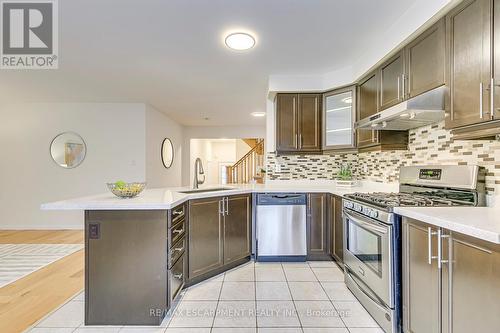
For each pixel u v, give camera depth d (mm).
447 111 1709
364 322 1950
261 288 2504
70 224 4863
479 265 1151
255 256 3258
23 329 1895
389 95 2408
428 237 1470
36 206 4836
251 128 7316
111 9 1979
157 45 2549
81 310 2146
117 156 4801
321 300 2270
